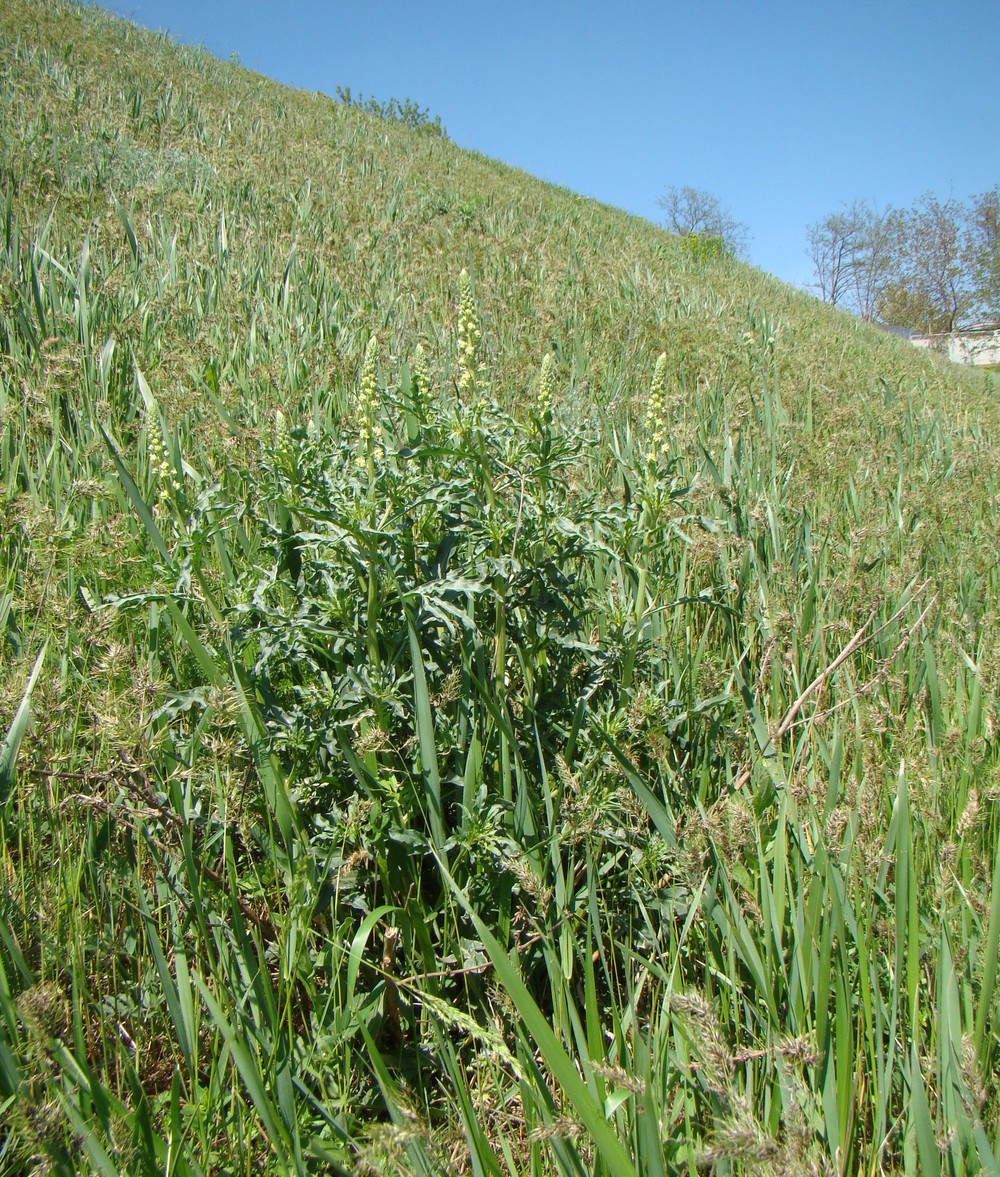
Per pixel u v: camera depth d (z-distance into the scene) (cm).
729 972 187
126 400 462
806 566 390
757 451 533
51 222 662
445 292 791
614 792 217
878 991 178
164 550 235
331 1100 178
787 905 205
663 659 279
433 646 237
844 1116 161
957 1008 167
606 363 664
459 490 235
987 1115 158
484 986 210
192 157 1186
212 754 209
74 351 445
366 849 207
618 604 267
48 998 148
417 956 205
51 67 1482
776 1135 163
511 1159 165
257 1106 151
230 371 491
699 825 200
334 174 1408
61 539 254
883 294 5316
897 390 984
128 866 208
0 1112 147
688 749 262
